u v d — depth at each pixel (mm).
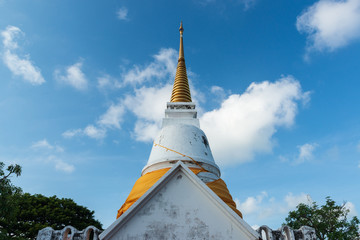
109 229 11617
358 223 28500
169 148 18484
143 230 11891
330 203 30781
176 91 25547
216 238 11680
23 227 31516
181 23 32438
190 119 22078
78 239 14719
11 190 17672
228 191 16828
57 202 37125
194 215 12219
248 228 11578
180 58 29234
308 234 14781
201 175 16375
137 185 16359
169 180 13188
